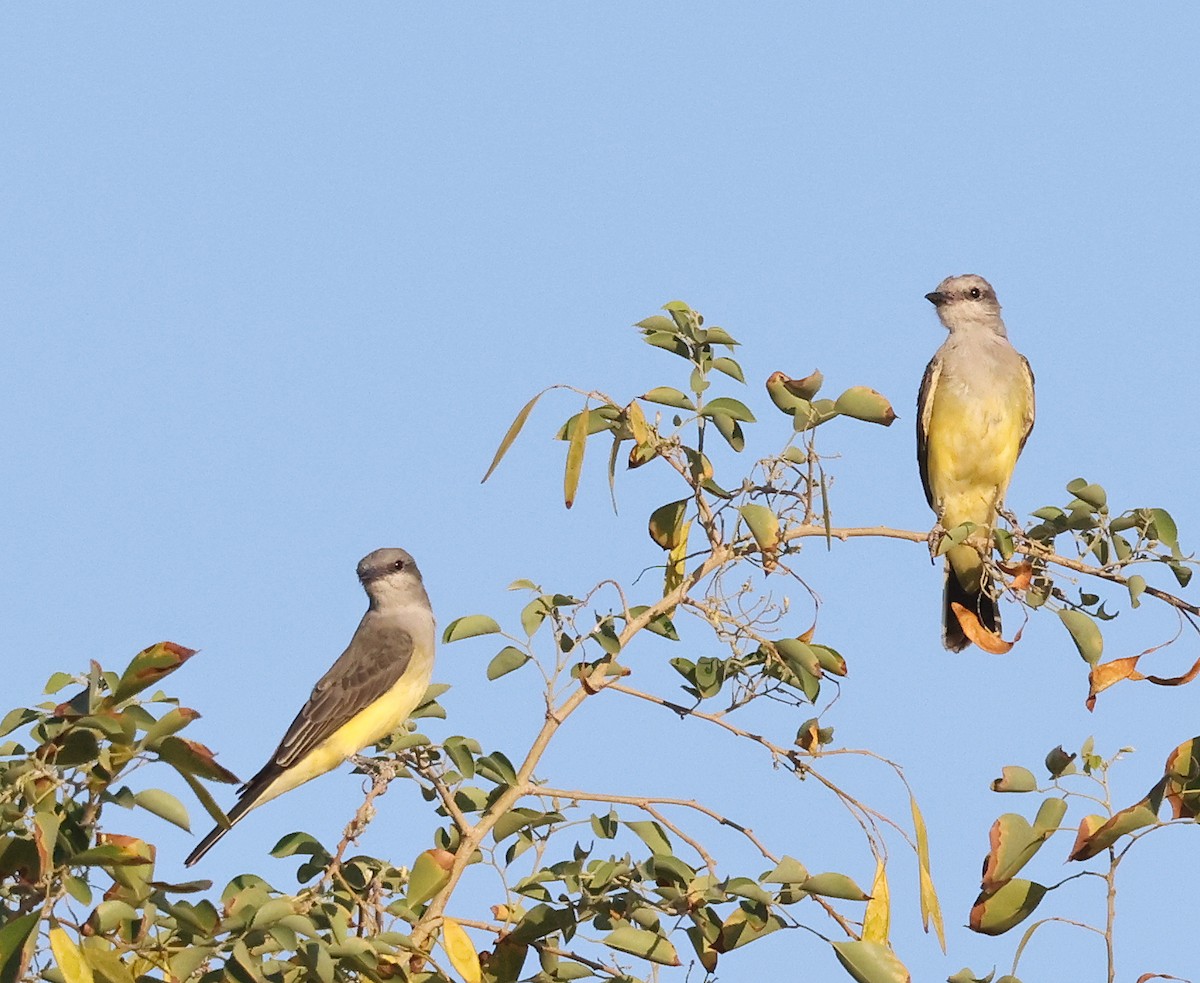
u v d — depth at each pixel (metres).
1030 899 9.43
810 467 11.17
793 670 10.70
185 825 8.34
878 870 9.68
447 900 9.78
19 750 8.37
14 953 7.66
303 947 8.70
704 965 9.63
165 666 8.38
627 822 10.23
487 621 10.77
